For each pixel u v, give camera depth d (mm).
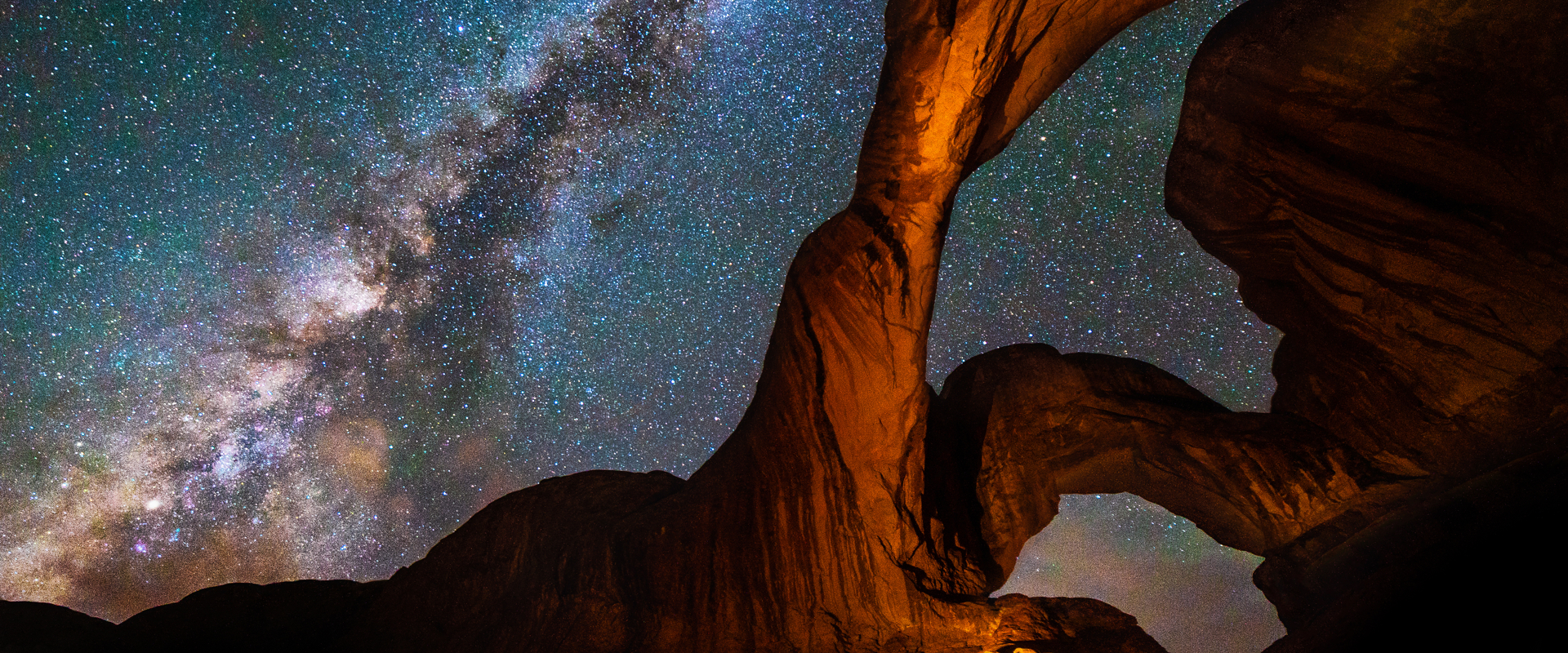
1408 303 6398
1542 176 5988
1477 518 5922
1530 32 5957
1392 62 6340
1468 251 6188
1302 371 7082
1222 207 7219
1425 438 6352
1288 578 6738
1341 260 6648
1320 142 6684
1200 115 7164
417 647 6867
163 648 7020
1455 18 6105
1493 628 4227
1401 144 6375
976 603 6316
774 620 6332
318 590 7652
